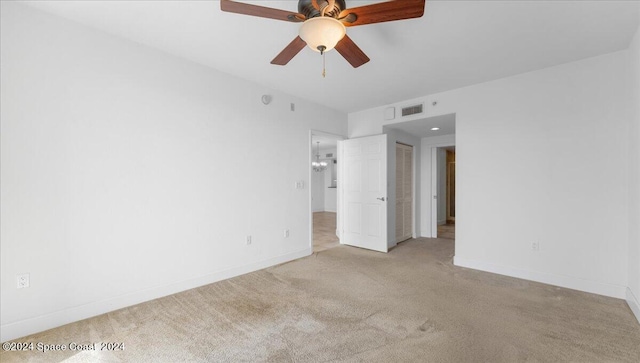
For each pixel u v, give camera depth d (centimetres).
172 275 277
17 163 198
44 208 209
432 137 566
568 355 176
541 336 198
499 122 336
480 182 350
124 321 221
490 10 203
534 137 312
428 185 569
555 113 299
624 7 198
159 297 267
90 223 229
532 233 313
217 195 313
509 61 288
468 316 229
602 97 273
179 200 283
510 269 327
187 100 289
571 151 289
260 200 358
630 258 251
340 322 219
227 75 323
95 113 232
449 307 246
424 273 339
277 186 379
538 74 309
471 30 229
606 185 270
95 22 223
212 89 309
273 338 197
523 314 232
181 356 177
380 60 286
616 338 195
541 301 257
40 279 207
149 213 262
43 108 208
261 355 178
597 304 249
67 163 218
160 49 268
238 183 334
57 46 215
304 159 418
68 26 219
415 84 356
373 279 318
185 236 287
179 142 283
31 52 204
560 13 206
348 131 505
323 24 153
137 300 254
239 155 335
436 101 391
